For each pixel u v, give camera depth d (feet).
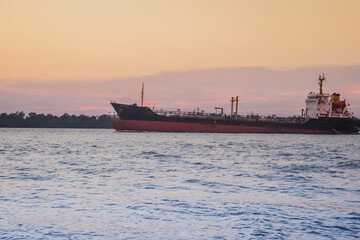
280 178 93.15
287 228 48.47
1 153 173.47
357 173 104.58
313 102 483.51
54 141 312.09
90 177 92.53
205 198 66.90
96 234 45.80
